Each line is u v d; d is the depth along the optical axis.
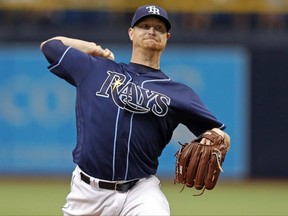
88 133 19.88
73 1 57.47
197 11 57.25
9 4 57.12
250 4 57.25
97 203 20.02
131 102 19.80
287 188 50.94
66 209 20.72
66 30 53.28
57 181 52.84
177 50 53.31
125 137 19.73
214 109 53.56
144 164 19.97
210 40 53.31
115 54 53.19
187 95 20.19
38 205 41.03
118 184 19.80
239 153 53.75
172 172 53.56
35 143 53.94
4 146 54.03
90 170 19.84
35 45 53.41
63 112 53.66
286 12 56.97
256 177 53.94
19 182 52.44
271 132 53.56
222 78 53.47
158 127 20.00
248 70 53.34
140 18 20.45
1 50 53.41
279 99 53.31
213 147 19.84
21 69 53.50
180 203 43.34
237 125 53.53
